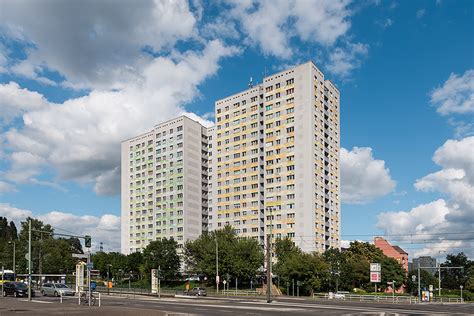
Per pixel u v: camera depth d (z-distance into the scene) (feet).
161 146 497.87
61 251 343.05
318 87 409.08
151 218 496.64
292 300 176.86
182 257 379.55
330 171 417.69
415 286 417.90
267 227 402.72
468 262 537.24
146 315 88.43
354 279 316.60
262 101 429.38
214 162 459.32
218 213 444.55
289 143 400.26
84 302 133.39
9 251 331.36
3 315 85.15
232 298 189.47
